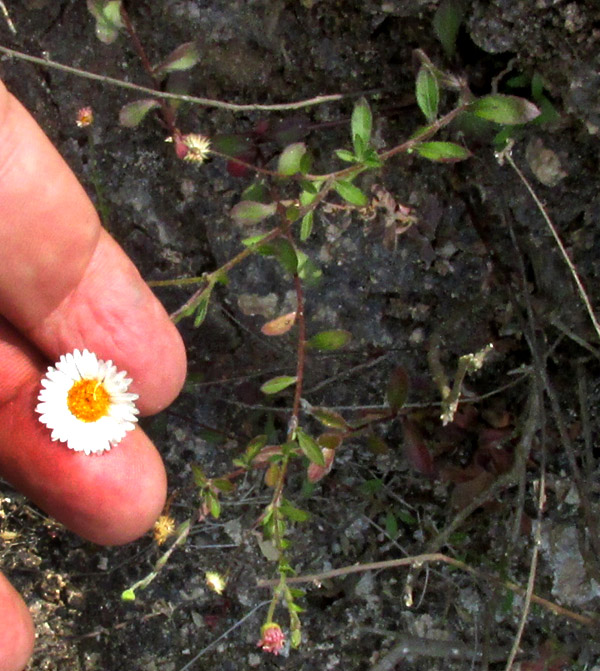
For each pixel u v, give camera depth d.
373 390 0.17
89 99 0.17
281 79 0.16
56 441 0.15
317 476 0.15
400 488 0.18
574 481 0.17
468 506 0.16
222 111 0.16
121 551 0.19
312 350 0.17
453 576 0.18
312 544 0.18
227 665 0.19
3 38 0.17
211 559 0.19
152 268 0.17
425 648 0.18
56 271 0.14
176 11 0.16
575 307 0.16
